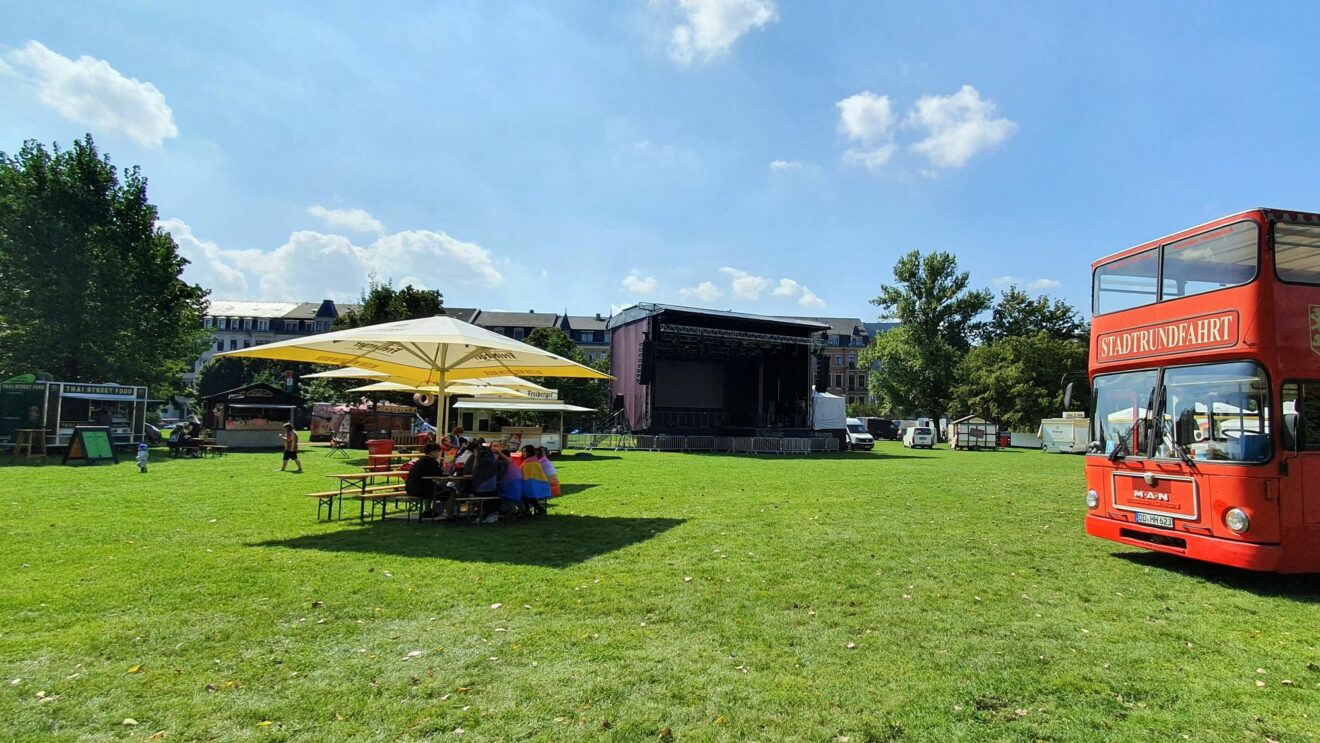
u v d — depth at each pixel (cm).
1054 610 648
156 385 3559
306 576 710
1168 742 389
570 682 453
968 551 912
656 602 639
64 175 3092
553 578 722
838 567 796
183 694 423
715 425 4375
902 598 673
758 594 673
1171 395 834
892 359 6544
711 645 529
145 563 753
